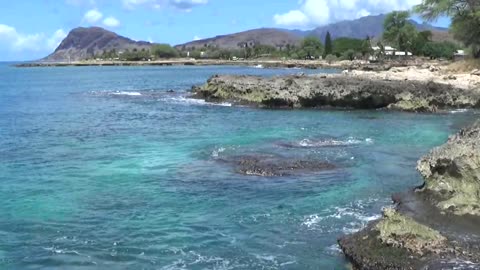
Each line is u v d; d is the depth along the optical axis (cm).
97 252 1459
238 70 16550
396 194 1894
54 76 14975
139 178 2266
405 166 2434
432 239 1303
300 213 1756
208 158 2642
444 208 1648
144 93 7594
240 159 2584
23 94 7919
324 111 4888
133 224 1678
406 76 6812
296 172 2316
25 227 1656
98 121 4434
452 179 1748
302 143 3059
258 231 1596
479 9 8169
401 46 16412
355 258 1292
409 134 3438
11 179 2275
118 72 17312
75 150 2981
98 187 2128
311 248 1452
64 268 1364
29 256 1434
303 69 16200
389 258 1237
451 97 5038
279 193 1998
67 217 1753
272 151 2797
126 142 3247
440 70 8150
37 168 2498
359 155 2684
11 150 3002
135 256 1430
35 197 1989
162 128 3891
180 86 9400
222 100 5909
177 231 1609
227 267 1346
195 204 1878
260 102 5353
